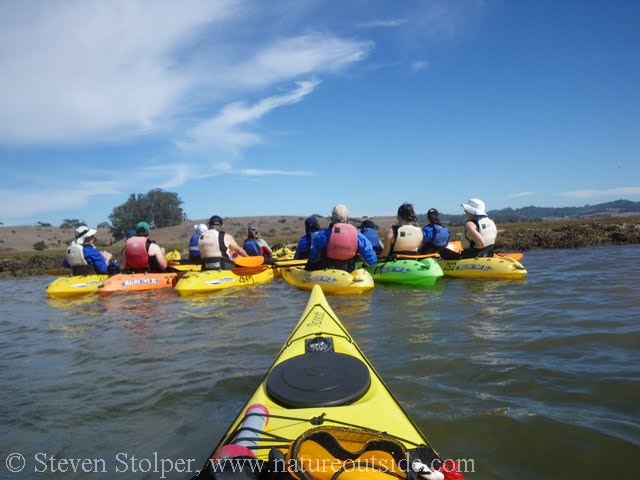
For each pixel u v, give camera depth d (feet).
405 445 7.70
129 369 16.17
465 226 34.17
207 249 35.35
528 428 10.69
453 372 14.39
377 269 33.01
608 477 8.89
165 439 11.23
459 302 24.85
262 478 6.52
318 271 30.42
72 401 13.58
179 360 16.87
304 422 8.21
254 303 27.50
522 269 30.99
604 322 19.16
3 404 13.53
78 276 35.76
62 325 24.26
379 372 14.56
